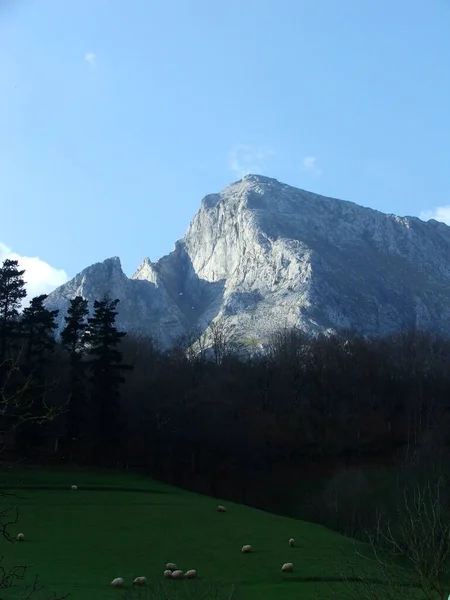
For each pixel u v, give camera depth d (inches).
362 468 4077.3
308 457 4446.4
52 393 3875.5
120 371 4456.2
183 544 1877.5
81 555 1668.3
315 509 3462.1
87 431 3853.3
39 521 2085.4
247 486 4060.0
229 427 4286.4
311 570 1617.9
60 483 2992.1
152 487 3166.8
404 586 1061.8
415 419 4813.0
